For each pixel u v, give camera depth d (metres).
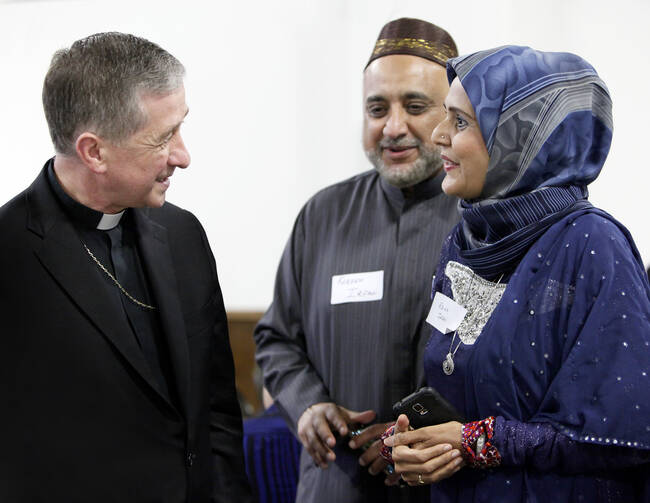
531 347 1.40
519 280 1.43
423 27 2.01
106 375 1.42
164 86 1.42
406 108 1.96
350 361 1.99
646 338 1.32
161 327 1.56
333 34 3.68
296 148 3.75
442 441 1.46
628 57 3.32
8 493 1.34
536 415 1.40
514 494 1.40
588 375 1.33
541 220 1.45
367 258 2.03
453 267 1.60
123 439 1.42
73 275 1.43
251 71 3.76
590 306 1.36
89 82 1.38
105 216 1.51
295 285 2.19
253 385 3.75
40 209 1.45
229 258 3.83
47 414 1.37
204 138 3.81
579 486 1.37
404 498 1.89
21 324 1.38
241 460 1.73
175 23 3.79
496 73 1.46
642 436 1.28
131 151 1.41
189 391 1.56
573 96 1.46
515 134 1.45
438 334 1.59
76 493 1.37
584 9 3.35
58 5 3.86
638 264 1.42
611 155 3.36
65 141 1.42
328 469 2.00
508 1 3.41
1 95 3.91
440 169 2.03
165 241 1.63
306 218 2.21
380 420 1.93
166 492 1.46
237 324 3.77
